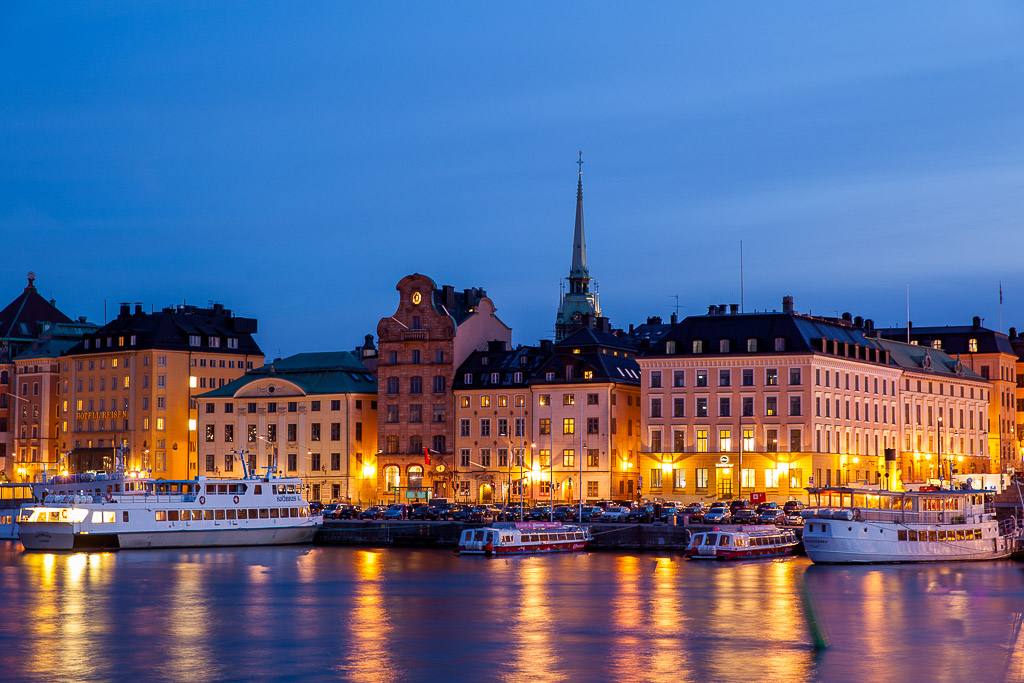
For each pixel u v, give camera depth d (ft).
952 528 498.28
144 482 574.15
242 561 514.27
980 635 344.69
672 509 579.48
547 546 543.80
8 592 422.00
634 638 341.41
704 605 391.24
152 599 407.85
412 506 635.25
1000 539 509.35
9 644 334.85
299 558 526.57
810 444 629.10
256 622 366.02
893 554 488.85
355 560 517.96
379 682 294.66
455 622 364.58
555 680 296.51
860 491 492.95
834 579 445.37
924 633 346.95
